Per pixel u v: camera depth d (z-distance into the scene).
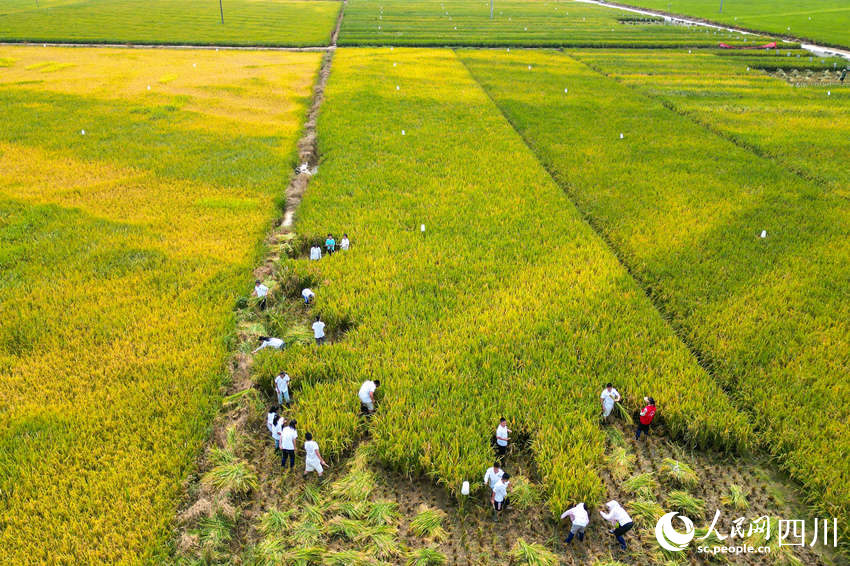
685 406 19.22
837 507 15.95
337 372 21.28
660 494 17.25
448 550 15.65
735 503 16.69
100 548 14.94
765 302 24.88
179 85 61.38
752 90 61.75
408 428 18.78
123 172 39.03
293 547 15.45
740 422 18.69
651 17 127.88
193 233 31.23
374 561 15.02
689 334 23.27
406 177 38.81
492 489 16.44
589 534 16.05
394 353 22.38
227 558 15.27
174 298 25.64
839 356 21.56
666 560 15.21
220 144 44.69
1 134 45.03
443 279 27.08
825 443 17.88
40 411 19.17
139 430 18.53
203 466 17.81
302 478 17.62
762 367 21.19
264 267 28.75
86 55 77.81
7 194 35.09
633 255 29.33
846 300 24.88
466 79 66.94
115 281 26.50
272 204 35.16
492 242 30.41
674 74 70.50
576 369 21.23
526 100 58.12
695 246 29.83
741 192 36.12
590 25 113.38
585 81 66.56
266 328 24.22
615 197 35.94
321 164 41.72
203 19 112.94
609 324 23.89
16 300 24.81
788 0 154.00
